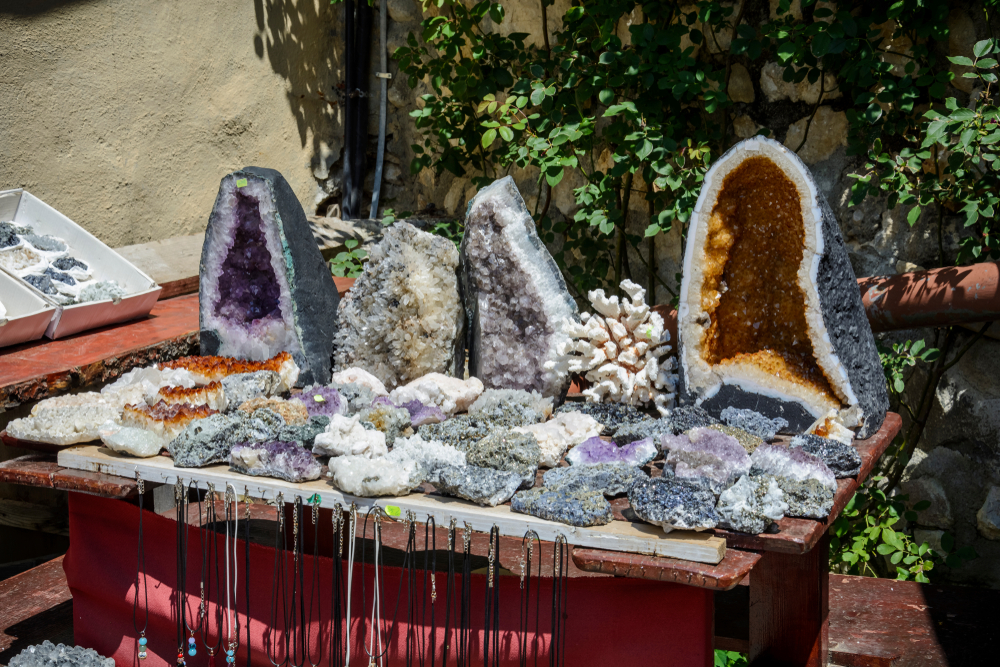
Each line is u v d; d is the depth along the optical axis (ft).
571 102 11.33
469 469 5.90
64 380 7.57
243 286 8.24
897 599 8.43
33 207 9.76
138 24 11.12
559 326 7.49
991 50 8.43
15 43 9.82
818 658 6.73
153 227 11.62
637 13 11.37
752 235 6.67
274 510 9.94
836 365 6.37
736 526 5.16
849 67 9.56
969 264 9.12
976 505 9.93
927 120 9.69
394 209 14.84
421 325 7.70
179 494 6.40
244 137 12.80
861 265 10.47
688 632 5.72
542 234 12.57
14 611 8.19
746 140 6.42
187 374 7.55
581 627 5.85
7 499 10.99
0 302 8.50
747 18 10.62
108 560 7.09
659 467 6.34
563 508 5.45
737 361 6.82
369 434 6.38
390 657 6.25
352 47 14.07
